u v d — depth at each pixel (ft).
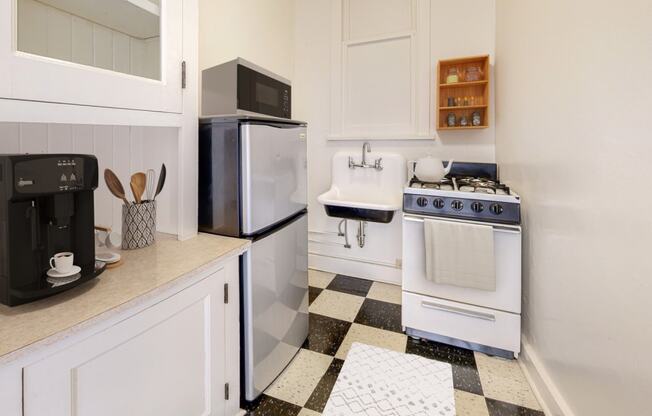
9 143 3.38
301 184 5.62
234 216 4.31
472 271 5.48
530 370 4.97
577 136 3.62
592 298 3.30
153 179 4.28
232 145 4.24
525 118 5.36
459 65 7.58
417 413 3.05
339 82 8.77
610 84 3.01
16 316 2.32
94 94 2.99
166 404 3.09
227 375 3.97
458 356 5.64
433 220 5.76
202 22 5.80
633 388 2.65
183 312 3.24
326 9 8.78
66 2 2.90
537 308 4.87
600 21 3.18
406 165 8.21
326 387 4.88
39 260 2.64
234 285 4.05
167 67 3.78
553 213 4.27
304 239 5.74
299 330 5.68
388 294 8.05
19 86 2.46
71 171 2.70
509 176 6.28
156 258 3.58
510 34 6.17
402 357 3.90
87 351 2.36
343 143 8.91
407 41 8.06
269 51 8.00
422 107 7.98
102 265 3.12
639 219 2.60
